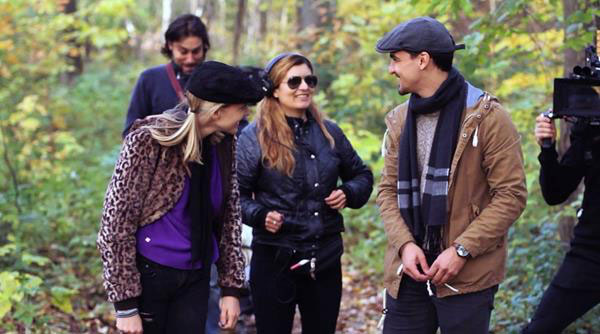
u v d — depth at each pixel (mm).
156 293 3326
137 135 3209
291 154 4027
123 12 10781
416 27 3443
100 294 6582
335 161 4133
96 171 8789
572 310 3812
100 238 3240
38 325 5578
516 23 5824
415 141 3568
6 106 8461
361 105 9211
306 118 4176
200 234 3354
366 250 7918
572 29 5035
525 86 6812
